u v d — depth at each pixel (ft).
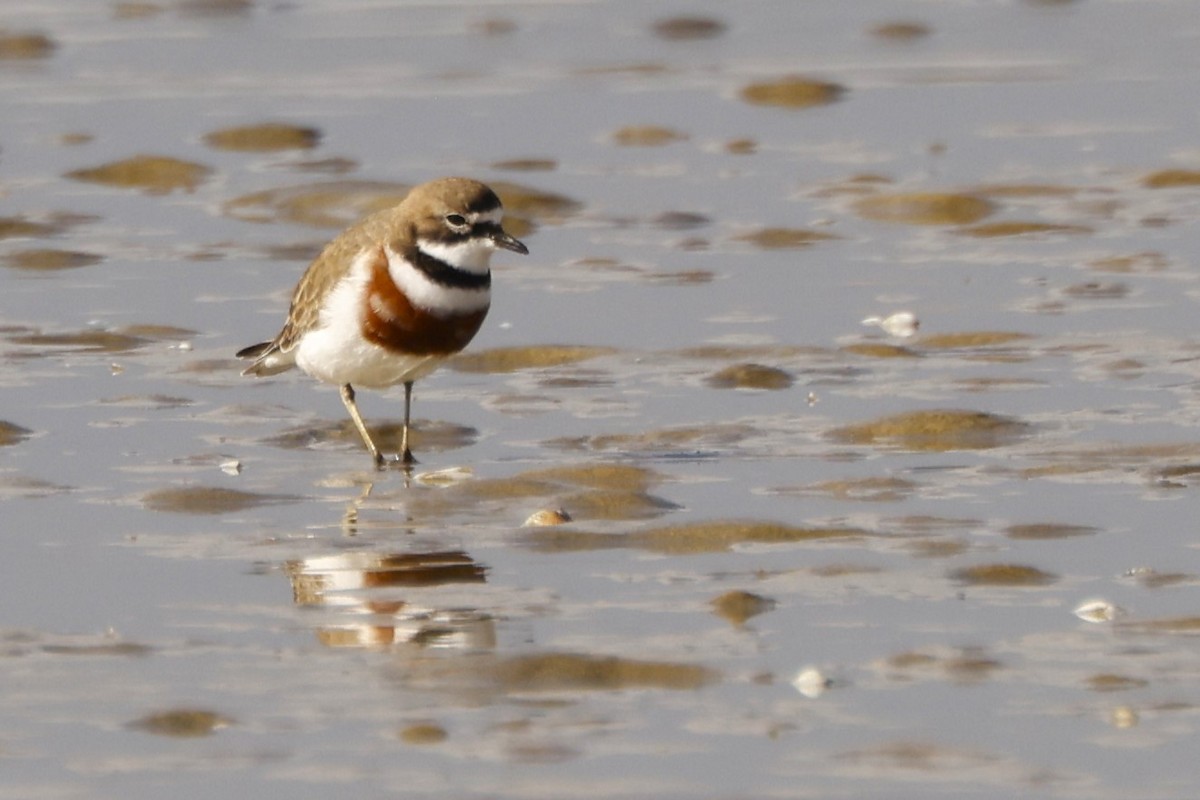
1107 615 30.37
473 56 93.61
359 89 86.38
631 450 41.14
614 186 68.74
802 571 32.78
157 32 100.01
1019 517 35.58
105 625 30.63
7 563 33.83
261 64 92.12
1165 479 37.91
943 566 32.91
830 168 70.85
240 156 74.28
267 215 65.10
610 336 50.88
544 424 43.37
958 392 45.03
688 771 25.05
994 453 40.06
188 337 51.26
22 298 55.11
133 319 52.70
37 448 41.52
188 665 28.89
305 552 34.27
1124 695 27.27
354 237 40.78
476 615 30.89
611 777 24.90
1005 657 28.76
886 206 64.49
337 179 68.28
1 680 28.37
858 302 53.78
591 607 31.14
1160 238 59.72
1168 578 32.09
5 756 25.81
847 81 86.69
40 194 67.92
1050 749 25.59
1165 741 25.75
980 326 50.96
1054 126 77.15
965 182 67.41
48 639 30.04
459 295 40.37
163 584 32.63
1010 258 58.18
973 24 100.42
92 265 58.90
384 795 24.45
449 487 38.22
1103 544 33.96
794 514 36.01
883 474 38.58
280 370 44.24
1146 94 82.58
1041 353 48.32
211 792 24.67
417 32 99.86
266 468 40.19
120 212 65.67
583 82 87.25
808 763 25.27
